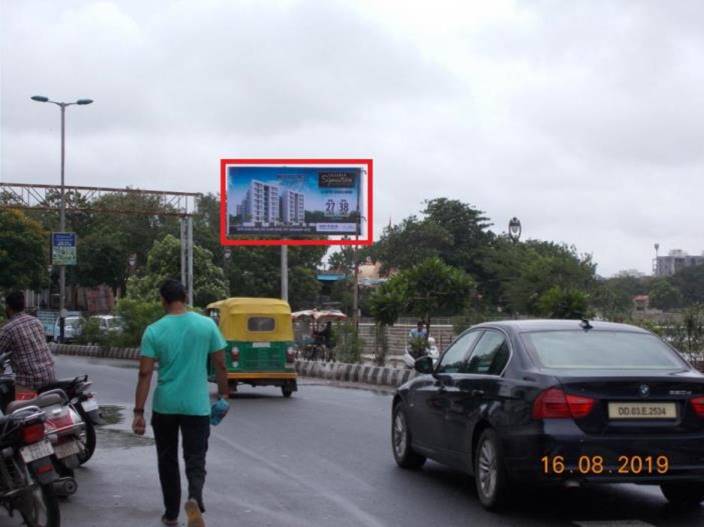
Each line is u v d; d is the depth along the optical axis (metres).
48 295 86.31
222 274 76.19
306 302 81.69
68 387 11.32
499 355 9.52
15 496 7.86
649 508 9.40
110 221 86.06
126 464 12.17
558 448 8.25
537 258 59.69
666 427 8.43
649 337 9.58
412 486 10.55
